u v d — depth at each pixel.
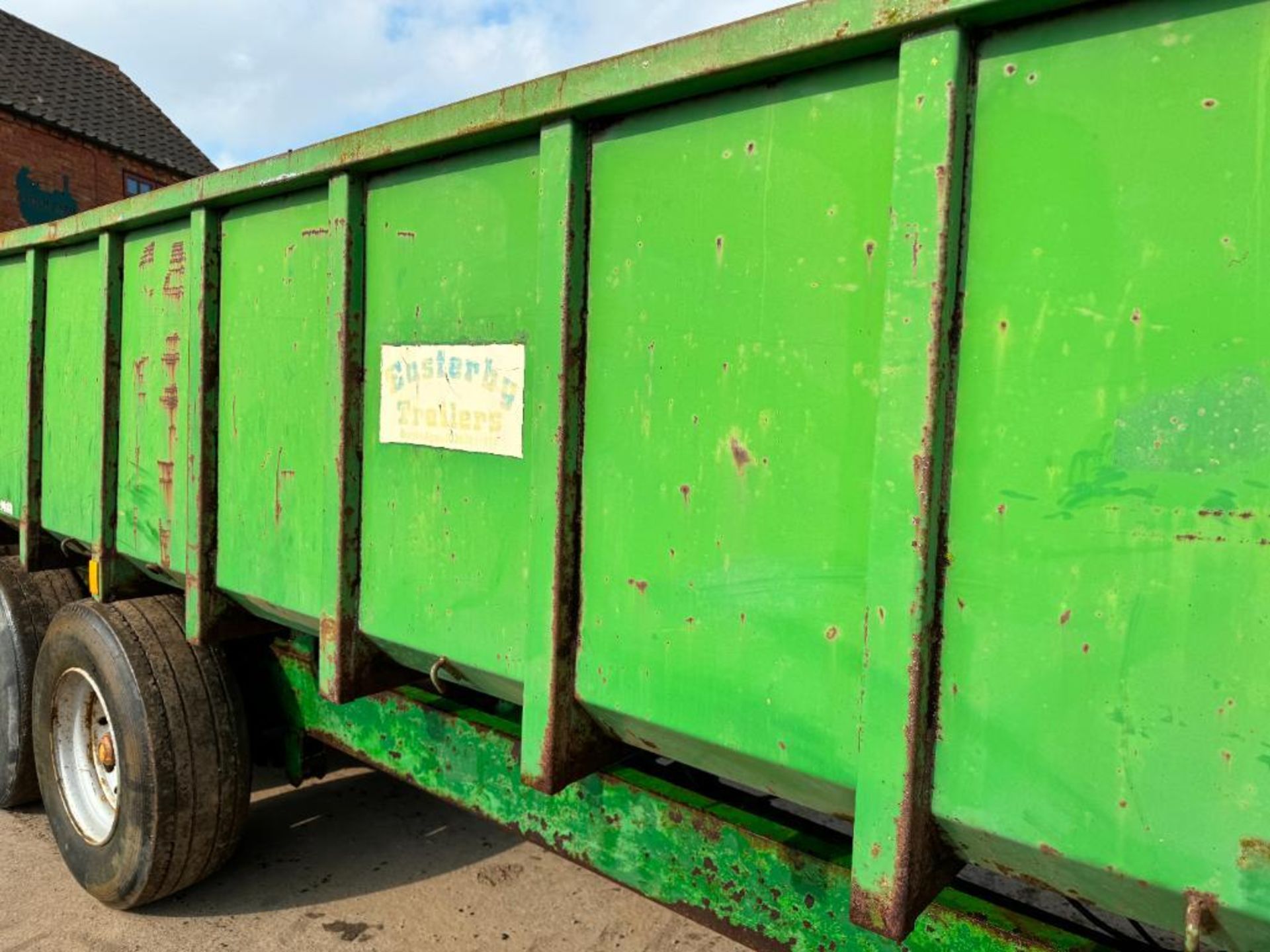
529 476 1.86
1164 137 1.12
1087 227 1.18
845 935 1.69
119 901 2.99
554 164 1.75
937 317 1.26
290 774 3.10
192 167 16.78
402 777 2.62
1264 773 1.07
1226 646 1.09
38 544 3.82
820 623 1.44
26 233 3.62
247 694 3.19
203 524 2.74
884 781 1.33
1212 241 1.09
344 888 3.34
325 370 2.33
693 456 1.59
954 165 1.26
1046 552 1.21
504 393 1.91
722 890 1.86
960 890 1.66
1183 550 1.12
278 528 2.51
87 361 3.38
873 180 1.37
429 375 2.07
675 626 1.63
